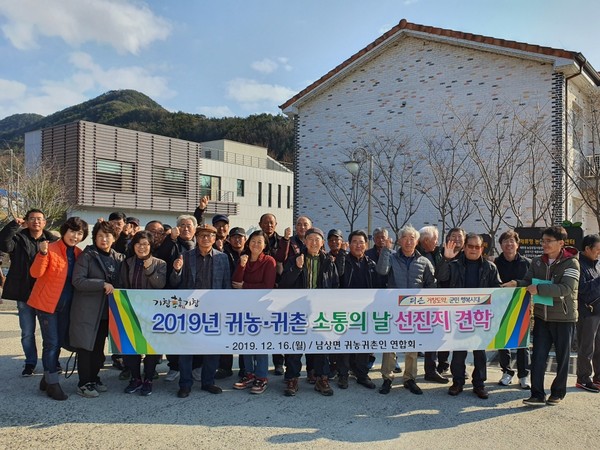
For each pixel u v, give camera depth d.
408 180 16.27
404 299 5.28
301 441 3.98
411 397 5.18
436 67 15.98
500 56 14.79
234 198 35.50
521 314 5.36
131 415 4.48
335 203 17.88
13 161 24.11
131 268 5.15
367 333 5.25
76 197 23.94
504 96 14.70
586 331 5.39
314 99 18.52
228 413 4.60
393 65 16.83
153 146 27.61
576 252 4.94
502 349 5.43
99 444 3.84
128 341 5.04
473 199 14.90
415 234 5.45
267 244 5.98
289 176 40.31
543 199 13.31
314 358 5.52
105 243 5.07
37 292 4.78
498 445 3.96
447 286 5.59
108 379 5.70
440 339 5.28
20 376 5.61
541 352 4.90
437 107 15.88
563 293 4.76
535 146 13.86
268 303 5.19
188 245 5.63
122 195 25.94
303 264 5.40
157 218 28.41
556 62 13.59
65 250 4.95
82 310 4.88
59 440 3.90
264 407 4.79
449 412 4.72
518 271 5.75
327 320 5.23
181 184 29.36
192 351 5.09
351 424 4.38
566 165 12.83
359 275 5.52
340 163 17.78
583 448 3.92
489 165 14.70
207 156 35.03
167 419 4.41
